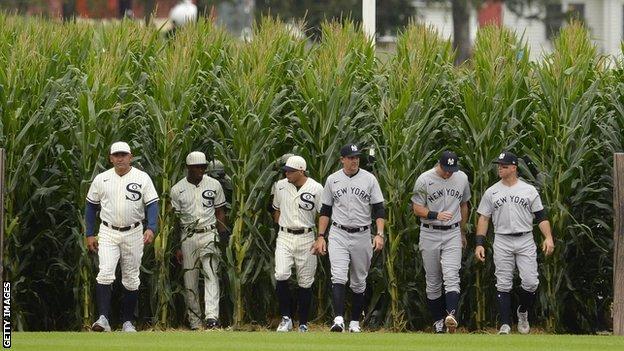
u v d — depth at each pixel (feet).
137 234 176.24
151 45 208.33
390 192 185.16
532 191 177.88
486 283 187.83
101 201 175.73
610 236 189.37
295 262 181.16
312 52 204.13
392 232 185.47
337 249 175.83
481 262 186.70
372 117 190.29
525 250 177.78
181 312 190.60
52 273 189.06
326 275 188.14
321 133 187.52
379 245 175.22
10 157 181.37
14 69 184.44
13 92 183.52
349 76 190.39
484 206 179.63
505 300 179.01
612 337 164.96
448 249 179.42
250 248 186.50
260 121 185.16
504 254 178.19
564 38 199.52
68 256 187.11
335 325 173.58
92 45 214.69
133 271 176.76
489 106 186.60
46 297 191.11
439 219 177.99
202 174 184.85
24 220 183.83
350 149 174.91
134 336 159.53
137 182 175.52
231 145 188.44
